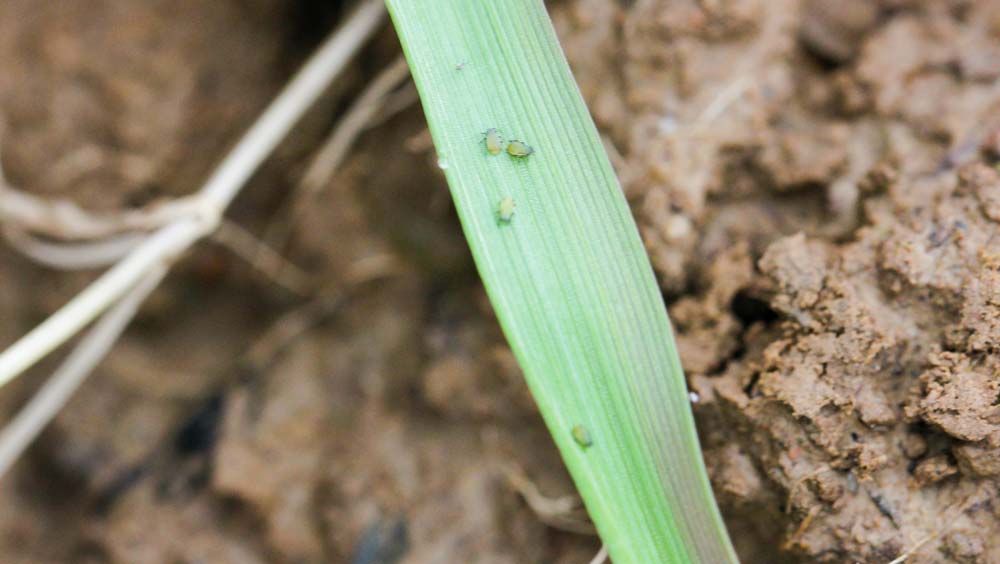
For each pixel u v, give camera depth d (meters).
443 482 0.18
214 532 0.19
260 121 0.19
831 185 0.17
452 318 0.19
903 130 0.17
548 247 0.16
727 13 0.18
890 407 0.16
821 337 0.16
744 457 0.17
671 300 0.17
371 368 0.19
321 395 0.19
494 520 0.18
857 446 0.16
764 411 0.16
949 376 0.16
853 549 0.16
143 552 0.19
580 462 0.16
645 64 0.18
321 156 0.19
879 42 0.18
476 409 0.18
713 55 0.18
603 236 0.16
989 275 0.16
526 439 0.18
